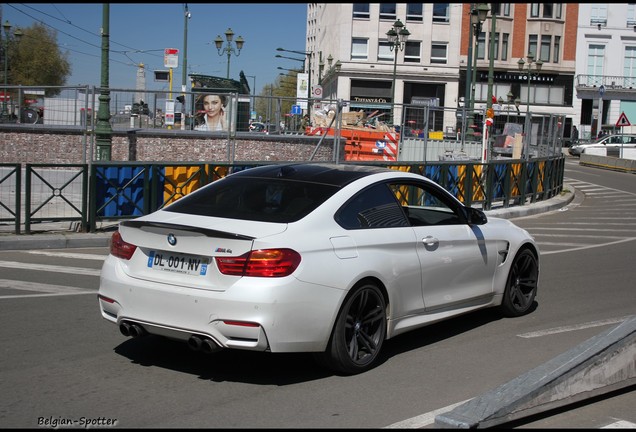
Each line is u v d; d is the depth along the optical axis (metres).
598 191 27.05
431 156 19.83
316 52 77.62
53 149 18.53
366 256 5.69
